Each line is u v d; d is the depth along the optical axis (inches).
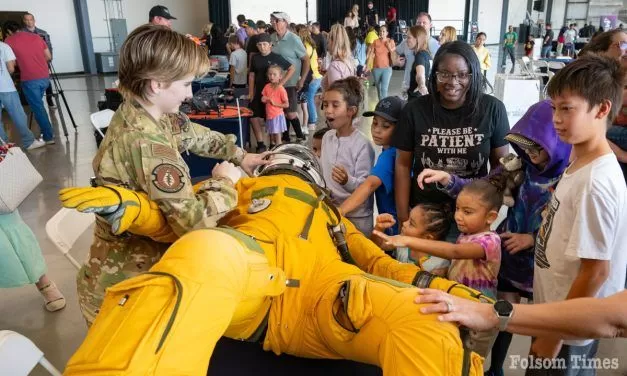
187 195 39.9
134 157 39.9
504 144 65.3
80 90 414.0
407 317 33.2
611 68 41.0
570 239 42.5
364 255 49.0
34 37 212.7
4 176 77.3
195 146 56.2
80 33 531.2
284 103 198.5
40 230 129.8
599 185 40.6
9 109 208.4
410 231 62.9
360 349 35.4
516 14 777.6
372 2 652.7
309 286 39.9
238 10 647.1
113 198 36.5
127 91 41.3
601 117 41.1
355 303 35.1
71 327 88.7
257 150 203.5
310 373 41.0
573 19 692.7
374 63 287.3
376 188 70.2
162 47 38.8
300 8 663.1
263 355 42.8
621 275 43.7
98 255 45.8
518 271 61.0
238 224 44.3
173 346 27.8
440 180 61.5
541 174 56.6
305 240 42.6
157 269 31.5
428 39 204.8
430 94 65.4
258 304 37.8
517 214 60.6
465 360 31.2
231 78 252.7
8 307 95.0
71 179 175.5
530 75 224.2
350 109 75.2
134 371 26.5
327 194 51.8
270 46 196.9
